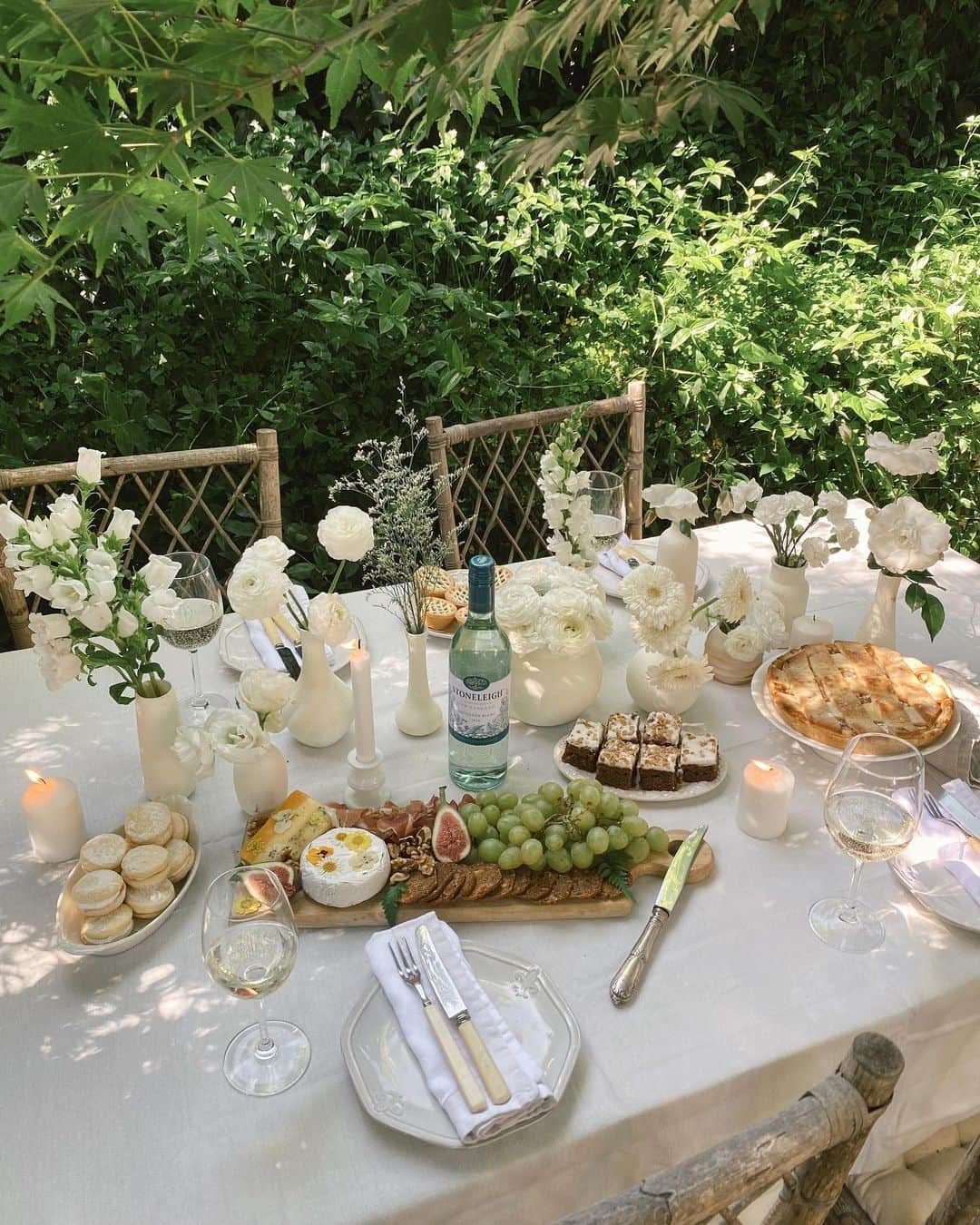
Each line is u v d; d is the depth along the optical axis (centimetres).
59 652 125
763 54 404
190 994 112
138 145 85
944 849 131
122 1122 97
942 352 338
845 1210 122
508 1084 98
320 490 319
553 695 155
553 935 121
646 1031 108
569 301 344
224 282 287
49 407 272
